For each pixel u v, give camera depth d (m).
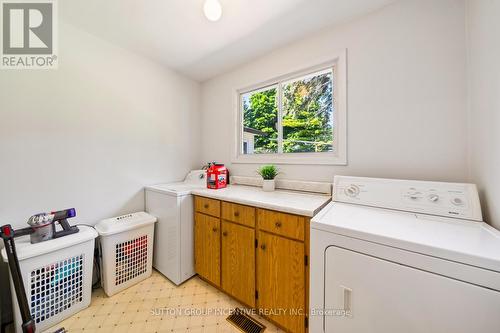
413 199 1.09
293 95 1.87
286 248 1.17
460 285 0.63
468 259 0.62
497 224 0.84
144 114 1.99
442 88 1.14
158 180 2.12
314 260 0.94
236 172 2.21
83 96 1.58
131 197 1.90
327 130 1.68
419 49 1.20
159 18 1.44
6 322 1.25
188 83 2.42
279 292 1.21
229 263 1.49
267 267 1.26
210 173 1.88
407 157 1.25
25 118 1.33
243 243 1.40
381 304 0.77
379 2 1.28
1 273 1.23
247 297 1.38
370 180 1.25
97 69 1.66
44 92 1.40
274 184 1.76
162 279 1.76
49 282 1.24
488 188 0.90
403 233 0.79
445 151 1.14
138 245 1.70
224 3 1.29
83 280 1.39
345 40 1.46
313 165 1.66
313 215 1.07
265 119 2.09
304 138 1.80
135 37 1.67
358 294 0.82
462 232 0.80
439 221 0.94
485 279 0.60
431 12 1.17
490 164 0.89
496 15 0.82
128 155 1.88
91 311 1.38
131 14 1.40
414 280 0.71
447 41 1.12
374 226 0.87
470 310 0.62
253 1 1.27
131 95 1.89
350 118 1.45
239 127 2.26
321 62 1.58
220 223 1.55
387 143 1.32
